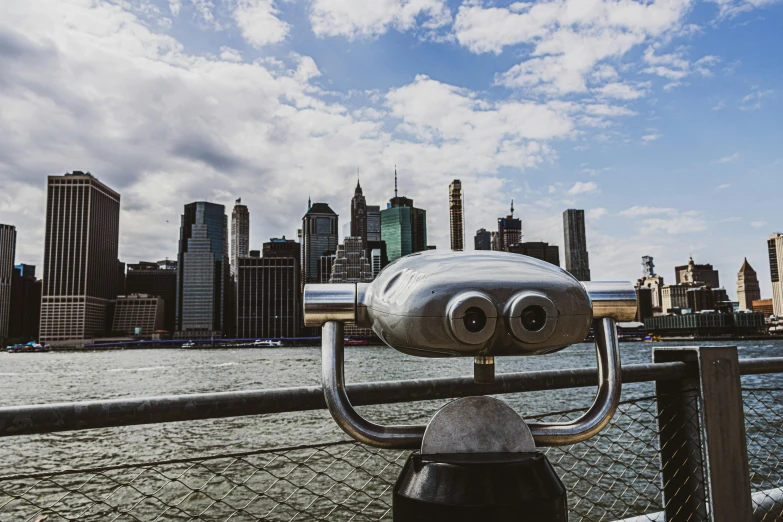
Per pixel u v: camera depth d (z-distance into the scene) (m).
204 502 9.23
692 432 1.82
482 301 0.77
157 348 190.00
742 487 1.78
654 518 1.91
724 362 1.80
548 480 0.83
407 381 1.47
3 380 57.56
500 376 1.59
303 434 20.69
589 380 1.71
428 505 0.80
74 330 183.88
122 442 19.53
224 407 1.31
